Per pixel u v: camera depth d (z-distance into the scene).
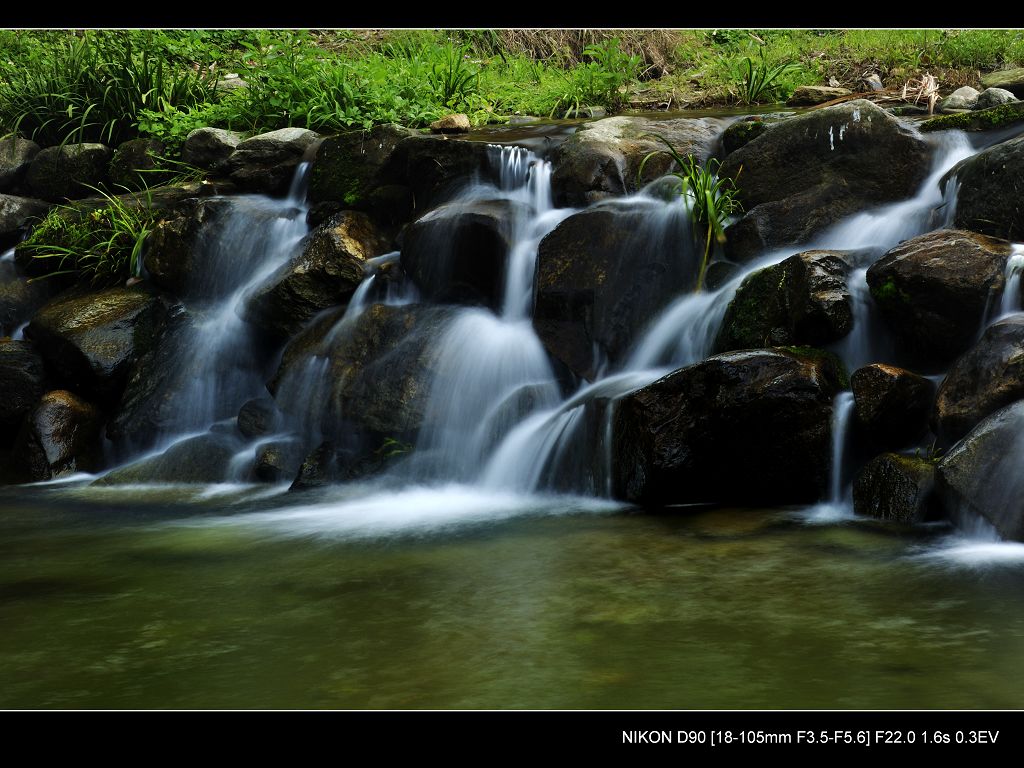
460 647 3.37
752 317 6.02
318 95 10.12
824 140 7.04
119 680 3.16
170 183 9.79
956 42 10.80
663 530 4.94
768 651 3.25
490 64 12.65
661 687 3.00
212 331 7.98
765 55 11.70
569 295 6.76
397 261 7.63
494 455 6.36
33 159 10.66
